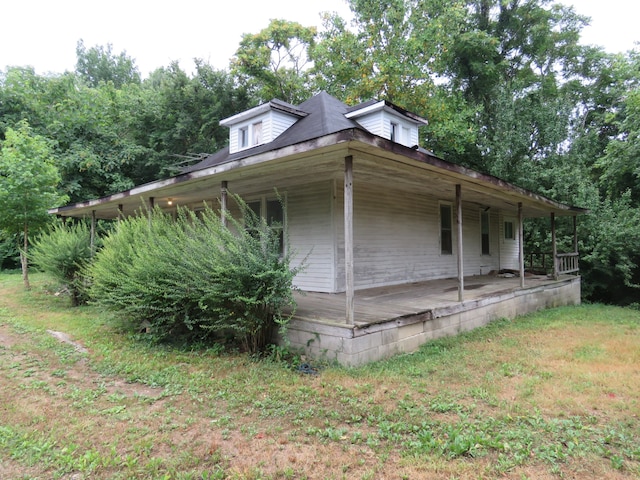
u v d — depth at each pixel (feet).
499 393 12.07
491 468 7.93
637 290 44.14
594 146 58.65
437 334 18.75
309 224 25.94
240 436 9.41
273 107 30.58
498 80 63.98
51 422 10.15
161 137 68.33
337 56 60.95
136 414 10.67
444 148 61.26
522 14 67.62
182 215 20.31
